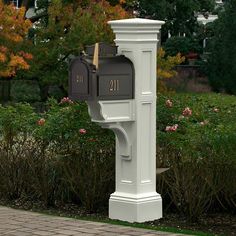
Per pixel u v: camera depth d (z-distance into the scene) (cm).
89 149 1036
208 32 5075
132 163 923
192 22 5053
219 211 1005
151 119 927
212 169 955
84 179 1021
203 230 898
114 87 888
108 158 1025
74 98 888
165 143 998
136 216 918
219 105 1180
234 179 968
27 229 862
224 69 4678
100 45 905
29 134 1102
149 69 918
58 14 3219
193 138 973
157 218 939
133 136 918
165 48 4988
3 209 1033
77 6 3272
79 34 3106
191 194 941
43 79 3195
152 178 937
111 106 893
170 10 4544
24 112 1138
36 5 3781
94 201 1015
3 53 2925
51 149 1073
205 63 4759
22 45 3125
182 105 1108
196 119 1070
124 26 902
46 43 3184
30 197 1105
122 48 911
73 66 884
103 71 877
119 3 3456
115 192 945
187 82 4578
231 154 955
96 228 866
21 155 1102
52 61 3173
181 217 962
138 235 820
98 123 903
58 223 903
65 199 1070
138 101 909
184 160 968
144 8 4441
